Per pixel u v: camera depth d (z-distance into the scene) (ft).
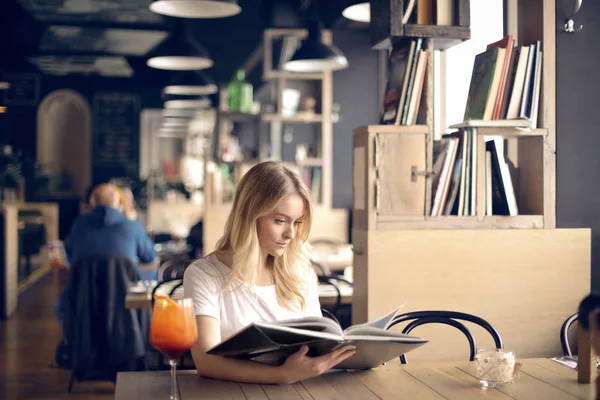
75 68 38.63
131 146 41.16
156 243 24.00
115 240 13.44
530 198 9.86
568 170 9.96
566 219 9.96
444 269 9.31
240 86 21.62
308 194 6.79
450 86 13.19
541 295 9.51
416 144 9.48
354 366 6.36
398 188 9.41
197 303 6.45
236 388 5.85
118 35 32.14
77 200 40.86
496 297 9.41
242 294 6.73
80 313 13.32
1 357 17.01
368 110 20.65
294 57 17.80
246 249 6.63
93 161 40.93
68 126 41.11
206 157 20.85
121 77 40.83
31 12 28.53
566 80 9.91
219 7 14.16
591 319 4.75
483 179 9.50
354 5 14.16
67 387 14.42
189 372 6.35
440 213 9.49
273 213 6.66
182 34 21.08
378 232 9.20
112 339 13.24
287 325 5.56
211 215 20.40
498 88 9.36
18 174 34.83
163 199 38.93
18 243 26.53
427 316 8.06
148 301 11.69
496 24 11.26
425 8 9.62
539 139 9.64
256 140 21.65
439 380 6.10
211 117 41.57
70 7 27.76
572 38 9.93
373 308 9.19
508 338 9.43
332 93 20.54
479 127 9.40
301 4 21.40
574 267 9.59
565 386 5.89
